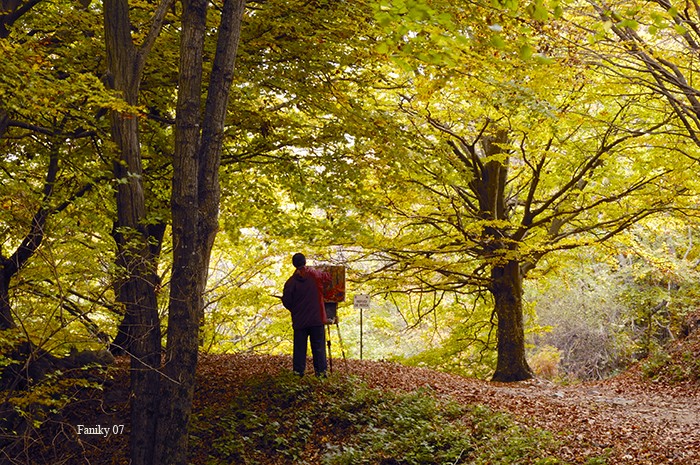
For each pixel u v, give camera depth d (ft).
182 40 27.63
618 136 55.16
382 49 22.21
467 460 28.63
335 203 46.29
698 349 60.29
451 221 59.52
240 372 40.52
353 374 40.14
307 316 38.40
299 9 35.37
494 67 34.40
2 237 32.27
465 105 52.24
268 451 32.07
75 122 34.73
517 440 29.01
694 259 93.30
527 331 76.18
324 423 33.73
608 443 29.53
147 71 37.76
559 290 92.68
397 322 111.55
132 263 28.02
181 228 27.20
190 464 31.32
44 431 32.89
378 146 42.11
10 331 27.14
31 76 24.99
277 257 71.97
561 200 60.80
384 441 31.04
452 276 64.39
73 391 35.40
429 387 39.34
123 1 28.78
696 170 51.29
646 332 89.40
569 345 94.07
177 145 27.48
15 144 37.37
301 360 38.81
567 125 49.96
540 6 21.36
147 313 27.76
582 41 37.91
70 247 33.45
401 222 66.08
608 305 88.74
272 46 37.86
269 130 42.70
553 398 44.47
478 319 73.61
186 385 26.94
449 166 47.57
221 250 69.15
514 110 42.91
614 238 66.49
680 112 38.65
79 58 35.53
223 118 28.22
